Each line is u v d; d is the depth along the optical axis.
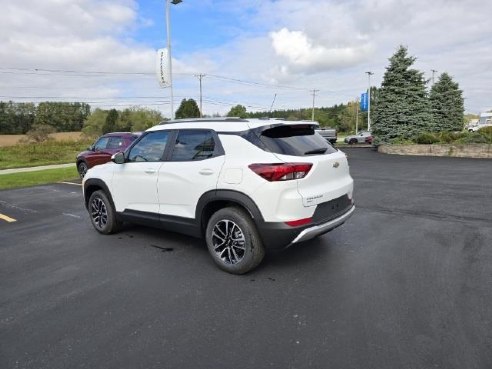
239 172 3.97
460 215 6.52
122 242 5.52
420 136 23.78
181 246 5.23
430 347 2.68
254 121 4.23
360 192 9.15
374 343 2.76
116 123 85.00
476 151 20.22
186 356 2.71
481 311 3.16
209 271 4.30
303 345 2.78
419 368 2.46
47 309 3.52
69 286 4.03
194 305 3.48
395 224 6.02
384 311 3.22
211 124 4.45
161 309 3.43
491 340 2.73
